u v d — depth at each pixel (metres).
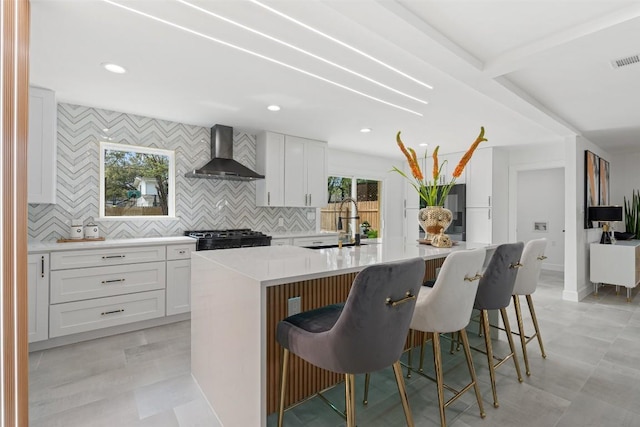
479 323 3.08
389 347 1.31
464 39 2.06
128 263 3.12
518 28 1.95
